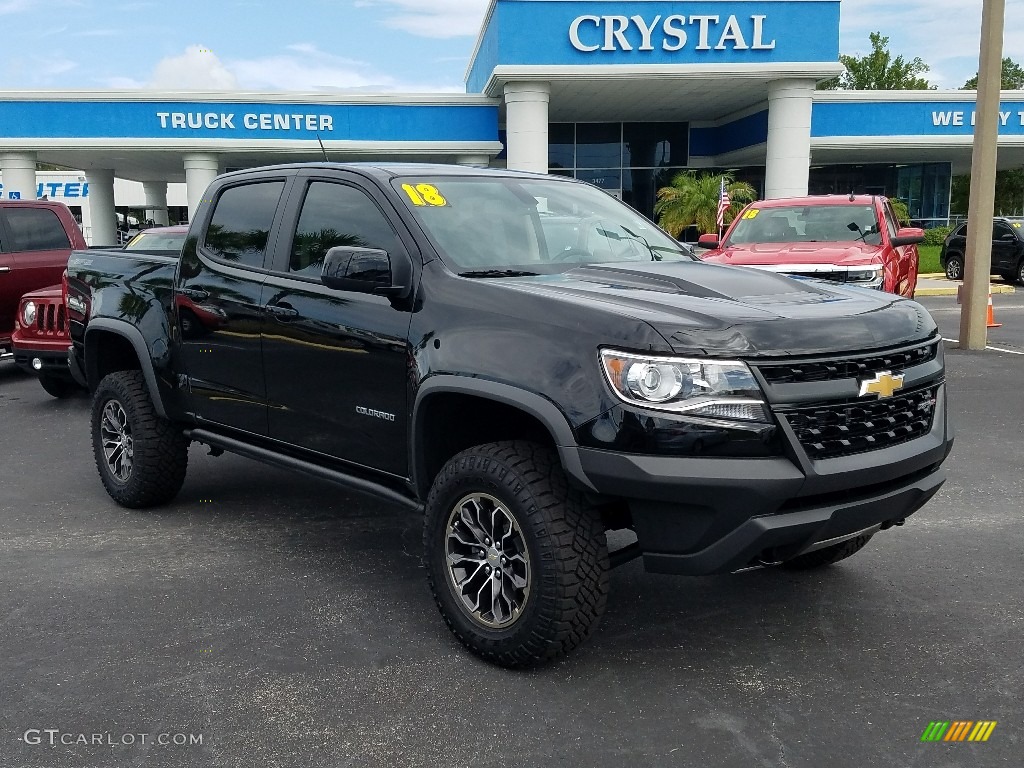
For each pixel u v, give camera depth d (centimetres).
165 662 364
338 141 2597
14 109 2473
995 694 337
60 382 945
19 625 398
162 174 3547
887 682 346
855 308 354
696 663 363
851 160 3416
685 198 2919
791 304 351
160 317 522
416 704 331
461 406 380
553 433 324
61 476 652
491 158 2733
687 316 324
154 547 500
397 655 370
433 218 407
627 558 351
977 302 1221
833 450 326
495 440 397
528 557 337
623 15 2373
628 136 3259
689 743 306
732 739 308
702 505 310
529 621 339
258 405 464
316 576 457
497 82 2447
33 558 483
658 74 2397
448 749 303
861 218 1139
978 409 844
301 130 2578
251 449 477
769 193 2559
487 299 359
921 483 358
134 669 358
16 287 1033
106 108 2503
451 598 369
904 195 3525
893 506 346
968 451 694
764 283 387
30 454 719
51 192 4284
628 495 314
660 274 388
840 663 362
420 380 370
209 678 351
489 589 365
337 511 566
